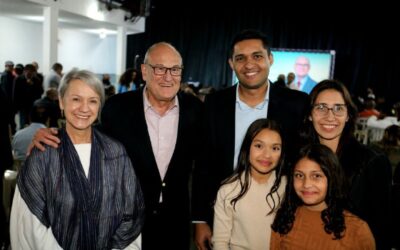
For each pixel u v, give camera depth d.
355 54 10.21
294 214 1.57
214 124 1.91
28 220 1.33
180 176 1.97
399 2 9.38
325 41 10.51
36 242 1.31
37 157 1.36
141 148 1.85
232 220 1.71
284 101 1.86
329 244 1.48
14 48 9.71
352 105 1.57
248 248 1.66
